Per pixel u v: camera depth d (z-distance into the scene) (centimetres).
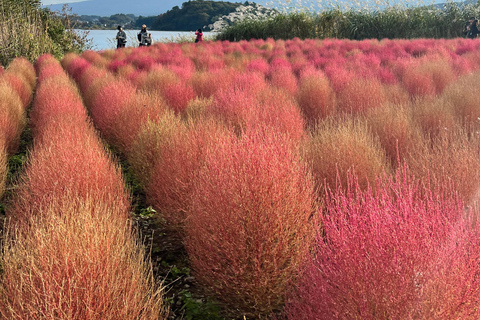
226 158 295
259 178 265
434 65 976
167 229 419
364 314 190
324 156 408
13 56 1712
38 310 200
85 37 2681
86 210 281
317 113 717
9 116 688
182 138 439
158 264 366
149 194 445
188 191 371
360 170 389
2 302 211
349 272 198
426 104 614
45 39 2070
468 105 621
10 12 1812
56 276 211
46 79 1091
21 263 231
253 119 512
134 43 2925
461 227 199
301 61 1387
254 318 288
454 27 2373
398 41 2034
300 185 291
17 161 643
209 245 277
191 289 329
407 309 180
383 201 216
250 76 841
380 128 528
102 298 207
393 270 183
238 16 2908
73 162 377
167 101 777
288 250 271
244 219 266
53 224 255
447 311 177
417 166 396
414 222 199
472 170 349
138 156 509
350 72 987
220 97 614
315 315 216
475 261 184
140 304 222
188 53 1795
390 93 749
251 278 269
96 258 222
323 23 2636
